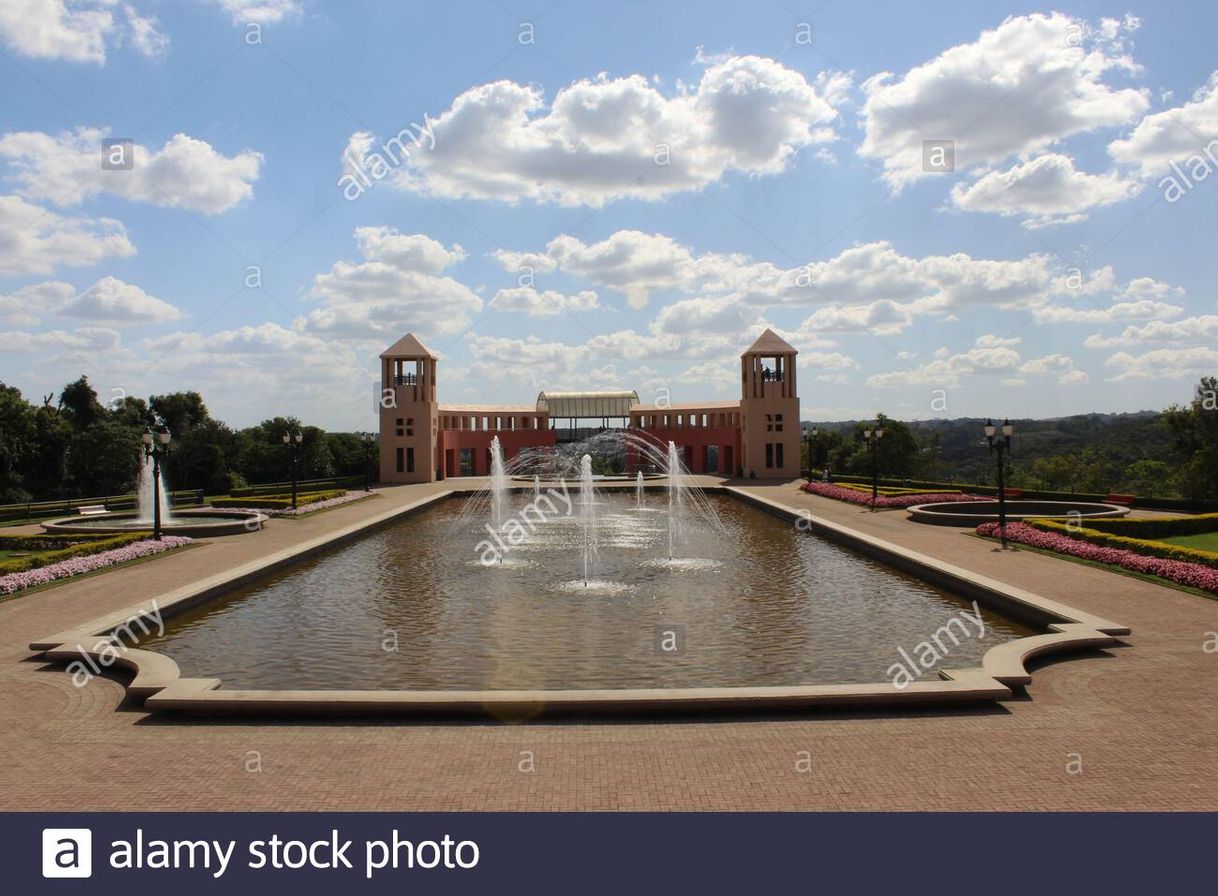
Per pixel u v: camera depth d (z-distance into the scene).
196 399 61.09
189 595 14.20
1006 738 7.78
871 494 32.44
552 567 18.75
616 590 15.94
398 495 38.44
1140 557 16.16
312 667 10.98
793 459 47.75
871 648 11.68
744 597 15.20
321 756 7.46
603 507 34.16
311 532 24.59
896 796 6.53
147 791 6.76
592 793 6.64
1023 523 22.06
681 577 17.30
